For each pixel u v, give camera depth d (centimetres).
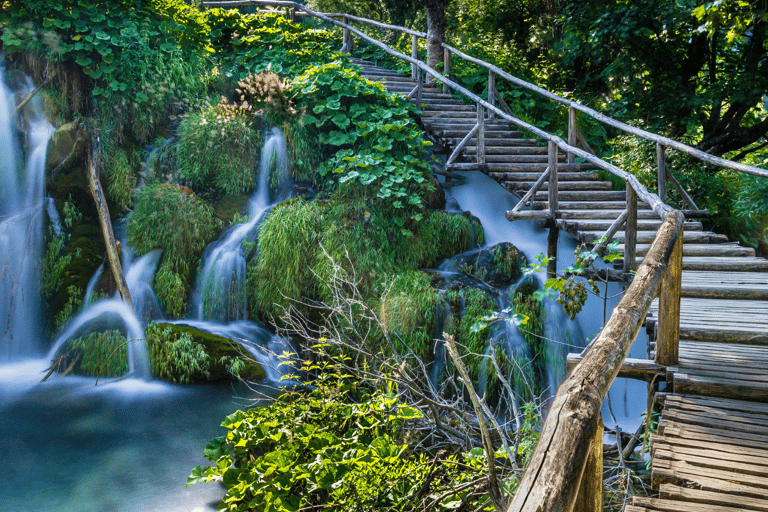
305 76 968
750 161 1444
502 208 999
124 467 493
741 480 252
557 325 755
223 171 901
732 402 325
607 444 502
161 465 498
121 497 447
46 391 646
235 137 909
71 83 870
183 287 781
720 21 794
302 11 1341
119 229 824
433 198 898
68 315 741
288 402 511
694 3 952
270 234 785
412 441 446
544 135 748
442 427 439
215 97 1020
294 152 929
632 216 591
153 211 801
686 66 1117
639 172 1026
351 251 776
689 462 267
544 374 732
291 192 925
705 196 1013
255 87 995
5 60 855
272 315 775
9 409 598
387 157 877
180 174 888
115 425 570
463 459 403
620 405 687
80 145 841
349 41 1319
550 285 465
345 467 360
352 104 955
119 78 892
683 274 577
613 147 1158
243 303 794
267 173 926
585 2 1105
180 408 615
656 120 1070
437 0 1172
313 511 367
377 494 340
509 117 819
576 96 1392
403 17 1798
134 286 773
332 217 812
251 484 372
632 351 707
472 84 1194
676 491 248
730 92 995
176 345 688
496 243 896
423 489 348
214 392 659
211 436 555
